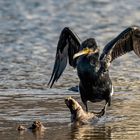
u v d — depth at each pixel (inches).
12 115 663.1
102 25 1387.8
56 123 639.1
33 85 807.7
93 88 684.7
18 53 1043.9
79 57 694.5
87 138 583.2
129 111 684.7
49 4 1684.3
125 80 842.2
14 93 762.8
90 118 652.7
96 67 684.1
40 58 999.6
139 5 1664.6
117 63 960.3
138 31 707.4
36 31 1286.9
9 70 904.9
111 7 1646.2
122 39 705.6
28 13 1552.7
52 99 734.5
